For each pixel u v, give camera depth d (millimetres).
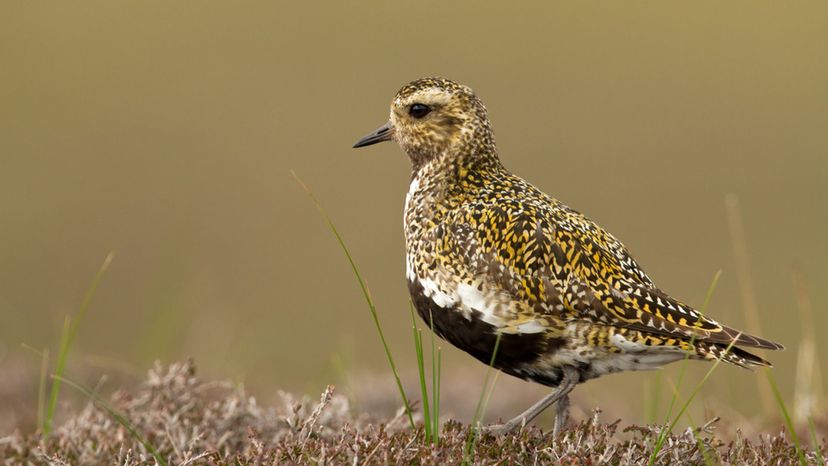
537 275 5785
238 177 22641
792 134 24531
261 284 17859
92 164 23031
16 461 6270
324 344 14469
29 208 21031
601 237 6000
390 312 16484
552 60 28094
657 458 5223
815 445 5281
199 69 26844
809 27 29375
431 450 5152
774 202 21703
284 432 6234
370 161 23250
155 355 9508
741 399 11172
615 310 5711
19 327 12602
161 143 23969
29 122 24594
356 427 6207
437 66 27766
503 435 5641
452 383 9727
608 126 24984
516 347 5902
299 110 25391
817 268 18562
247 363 10273
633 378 11031
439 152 6609
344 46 28578
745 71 27391
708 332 5594
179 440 6234
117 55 27625
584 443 5258
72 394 8891
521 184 6484
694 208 21453
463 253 5961
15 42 27781
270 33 29031
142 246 19797
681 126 25016
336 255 19344
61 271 18781
